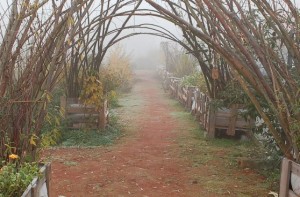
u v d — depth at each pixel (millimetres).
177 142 7520
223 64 7434
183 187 4965
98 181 5105
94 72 7859
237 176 5418
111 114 9938
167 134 8289
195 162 6121
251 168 5746
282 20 4422
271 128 4188
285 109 3836
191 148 7023
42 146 3625
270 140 5633
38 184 2947
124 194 4672
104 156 6383
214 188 4922
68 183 4984
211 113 7688
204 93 8945
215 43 4129
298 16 4102
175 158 6340
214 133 7758
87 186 4898
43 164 3422
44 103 3402
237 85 6395
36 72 3361
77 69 7906
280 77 4344
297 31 3988
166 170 5684
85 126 7766
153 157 6395
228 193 4750
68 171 5512
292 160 3736
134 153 6629
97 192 4707
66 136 7391
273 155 5578
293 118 3836
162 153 6668
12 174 2875
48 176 3320
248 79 4332
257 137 7770
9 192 2770
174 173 5547
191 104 11766
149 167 5816
